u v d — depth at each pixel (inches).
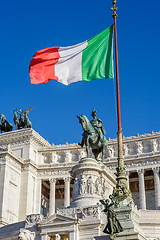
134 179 3595.0
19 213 3218.5
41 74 1911.9
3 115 3708.2
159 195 3218.5
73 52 1889.8
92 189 1908.2
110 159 3440.0
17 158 3302.2
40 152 3627.0
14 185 3243.1
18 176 3326.8
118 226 1069.8
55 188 3725.4
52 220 1688.0
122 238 1068.5
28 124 3634.4
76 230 1638.8
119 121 1467.8
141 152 3420.3
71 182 3722.9
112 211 1071.6
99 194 1919.3
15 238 1769.2
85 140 2001.7
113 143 3496.6
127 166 3395.7
